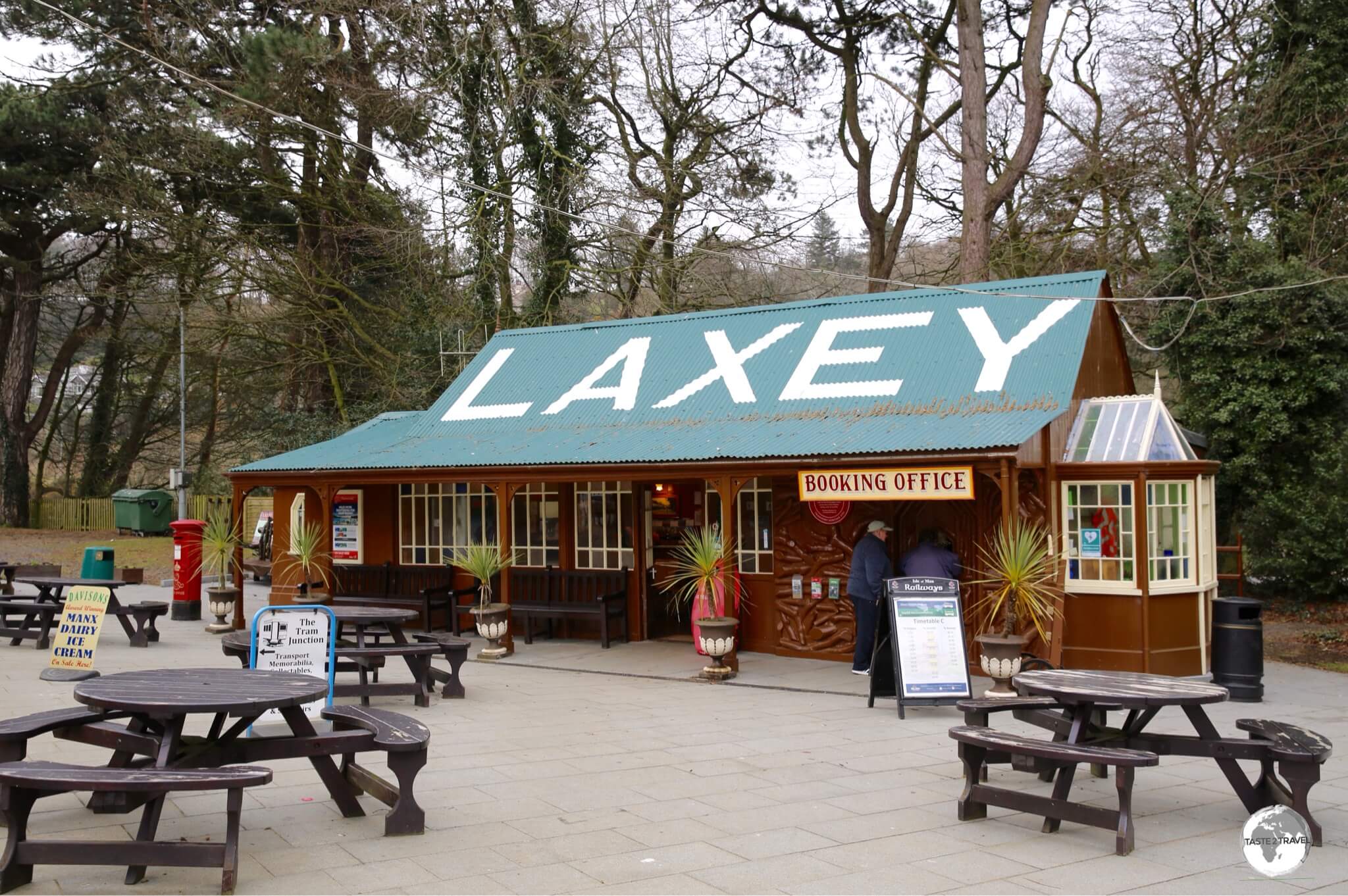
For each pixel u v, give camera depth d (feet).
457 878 17.57
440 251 87.15
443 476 49.06
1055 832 20.79
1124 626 39.24
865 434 40.37
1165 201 69.97
